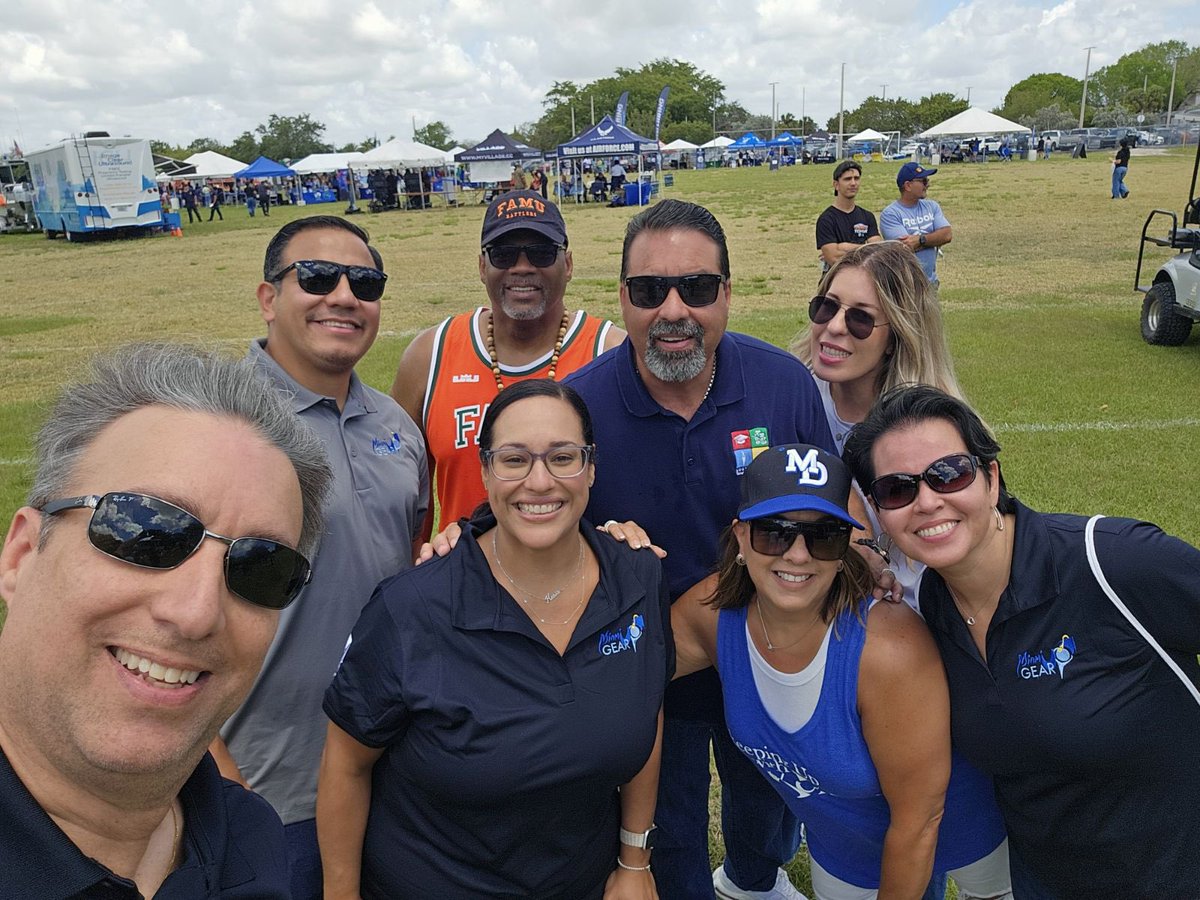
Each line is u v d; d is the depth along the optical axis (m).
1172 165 45.62
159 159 54.41
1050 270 15.83
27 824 1.15
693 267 2.48
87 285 19.97
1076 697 2.02
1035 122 100.00
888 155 80.19
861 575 2.23
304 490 1.45
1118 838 2.11
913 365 3.16
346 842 2.27
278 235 2.59
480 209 38.88
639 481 2.69
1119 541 2.02
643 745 2.21
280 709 2.43
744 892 3.17
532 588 2.17
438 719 2.05
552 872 2.22
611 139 36.16
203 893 1.37
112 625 1.17
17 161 39.47
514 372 3.37
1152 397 8.27
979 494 2.02
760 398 2.73
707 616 2.46
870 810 2.36
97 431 1.26
